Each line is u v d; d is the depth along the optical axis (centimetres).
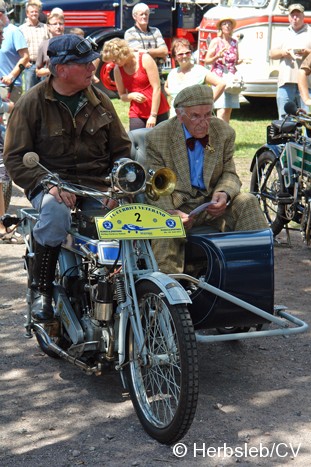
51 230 490
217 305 484
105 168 534
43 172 504
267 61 1450
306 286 719
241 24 1451
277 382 527
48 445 447
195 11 1766
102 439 454
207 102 532
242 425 469
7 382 525
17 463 428
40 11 1302
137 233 462
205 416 479
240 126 1470
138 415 464
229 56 1225
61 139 512
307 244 807
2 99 848
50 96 504
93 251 480
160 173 474
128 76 900
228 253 488
